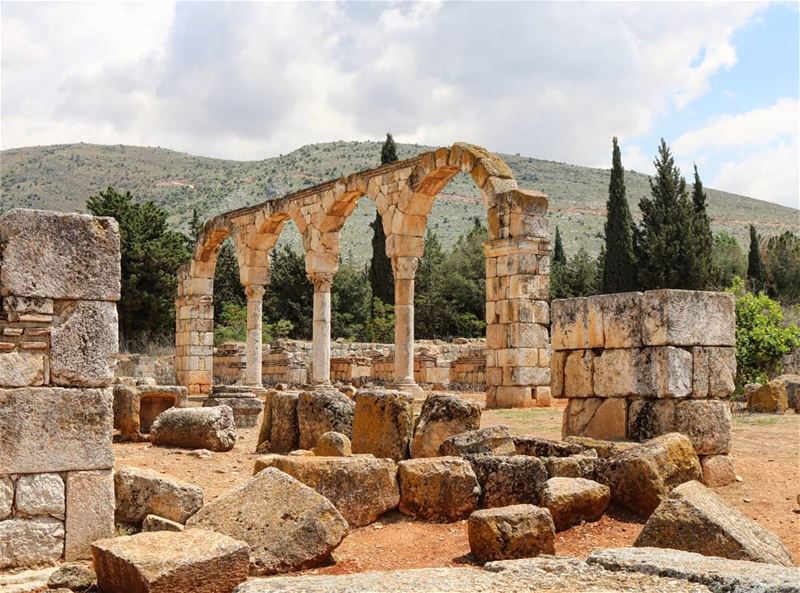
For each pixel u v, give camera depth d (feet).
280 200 111.65
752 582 20.97
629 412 45.39
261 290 116.98
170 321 178.29
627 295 45.73
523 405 79.71
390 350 147.13
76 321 31.32
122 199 179.83
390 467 37.73
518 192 80.79
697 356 44.29
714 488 42.52
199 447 54.95
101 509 31.30
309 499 31.24
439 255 220.43
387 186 96.07
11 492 29.76
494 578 22.53
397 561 31.83
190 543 27.63
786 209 542.98
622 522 37.06
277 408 55.57
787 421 67.10
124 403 60.44
